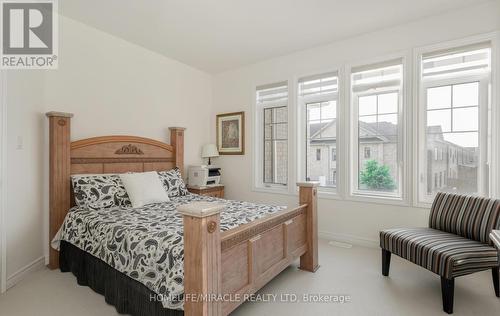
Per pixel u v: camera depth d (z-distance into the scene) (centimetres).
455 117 269
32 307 187
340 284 221
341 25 289
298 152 367
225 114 433
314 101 357
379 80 307
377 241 304
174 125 388
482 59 254
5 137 211
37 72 248
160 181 301
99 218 214
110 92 310
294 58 366
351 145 324
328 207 338
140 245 167
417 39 280
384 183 310
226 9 257
